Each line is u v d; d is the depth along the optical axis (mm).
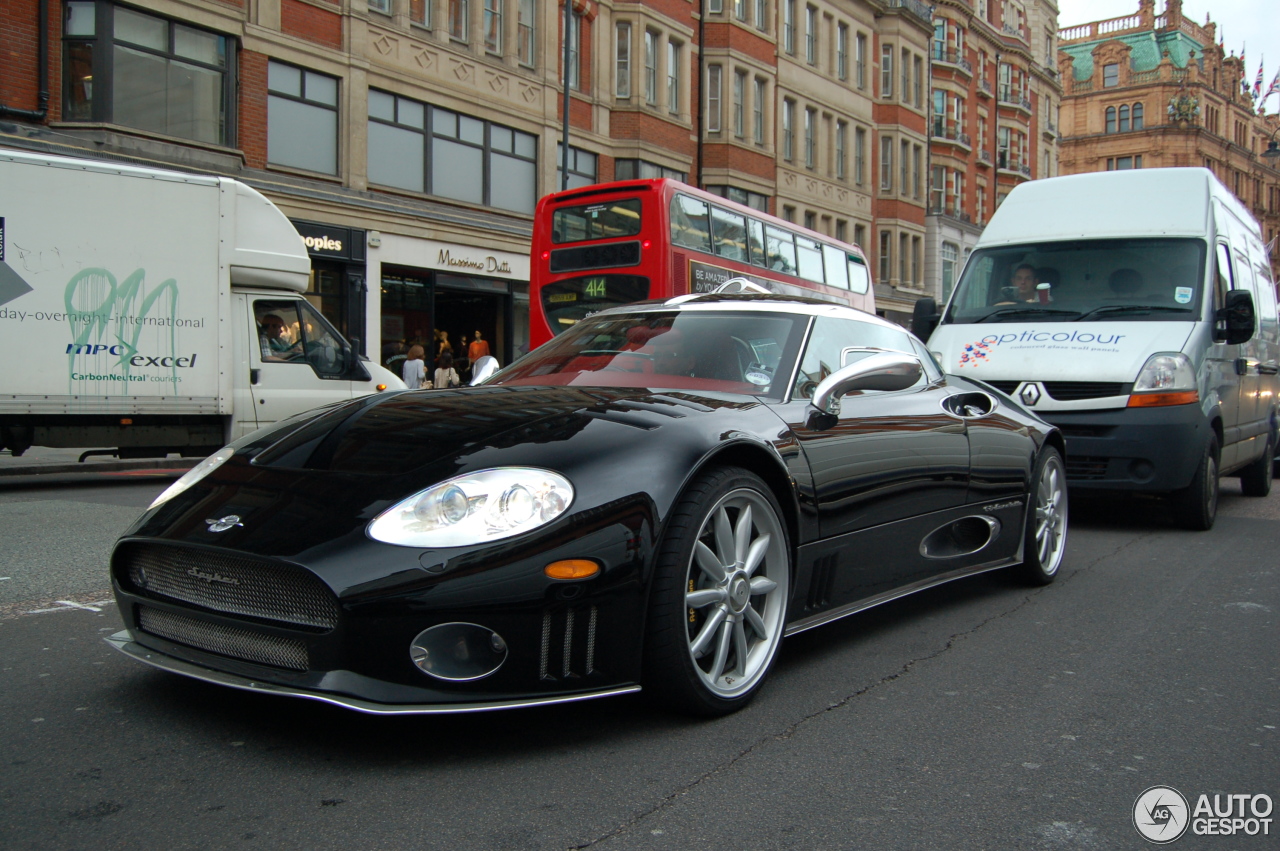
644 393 3342
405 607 2469
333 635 2479
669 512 2809
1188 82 73875
